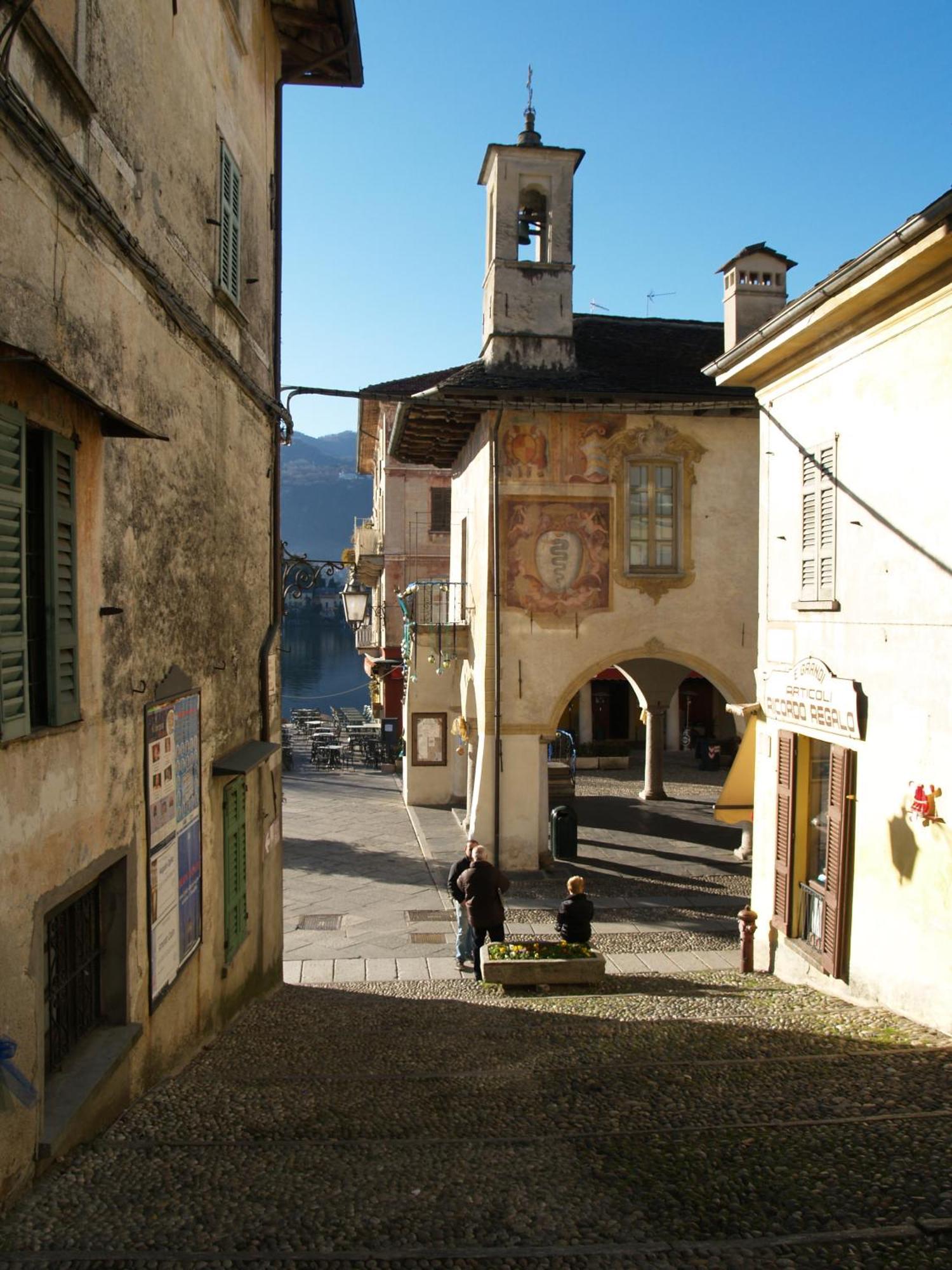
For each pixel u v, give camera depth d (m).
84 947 6.17
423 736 24.77
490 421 18.42
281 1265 4.04
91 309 5.90
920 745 8.93
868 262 8.73
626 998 10.79
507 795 18.64
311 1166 5.25
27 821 4.96
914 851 8.99
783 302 19.45
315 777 29.19
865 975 9.84
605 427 18.55
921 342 9.02
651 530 18.77
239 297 10.02
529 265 18.98
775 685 12.02
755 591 18.83
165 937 7.30
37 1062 5.04
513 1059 7.93
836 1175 5.01
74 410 5.66
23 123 4.75
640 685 25.56
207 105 8.79
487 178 19.86
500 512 18.44
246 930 10.20
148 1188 4.90
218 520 9.20
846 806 10.15
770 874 12.45
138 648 6.84
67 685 5.51
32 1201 4.70
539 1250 4.17
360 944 14.35
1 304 4.68
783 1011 9.50
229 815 9.45
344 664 117.19
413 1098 6.74
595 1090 6.83
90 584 5.92
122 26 6.57
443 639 20.41
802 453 11.32
